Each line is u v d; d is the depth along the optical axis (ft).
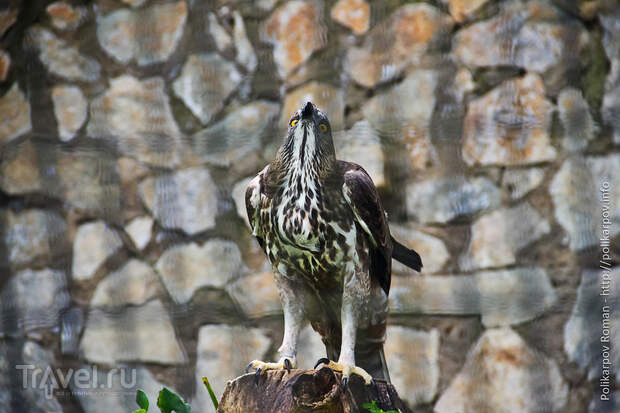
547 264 24.47
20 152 27.22
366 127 25.26
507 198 24.68
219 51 26.48
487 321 24.39
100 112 26.89
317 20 25.86
